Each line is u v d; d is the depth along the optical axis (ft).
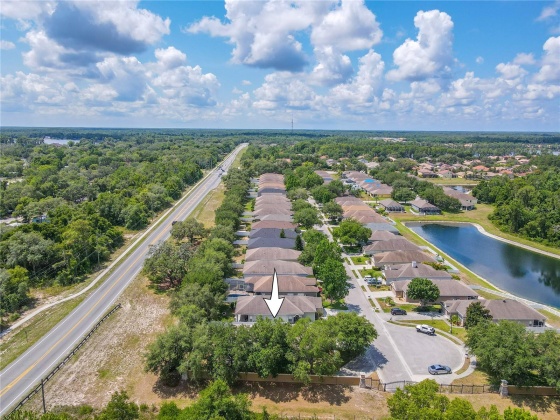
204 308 249.14
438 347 235.81
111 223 475.31
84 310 277.85
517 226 504.84
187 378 203.62
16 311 276.21
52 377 204.95
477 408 185.47
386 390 198.08
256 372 202.80
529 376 199.41
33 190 559.38
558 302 314.55
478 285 334.85
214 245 337.93
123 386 199.21
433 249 433.07
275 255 354.95
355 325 215.10
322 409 184.65
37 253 328.08
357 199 597.52
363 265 369.50
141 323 260.21
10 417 153.17
